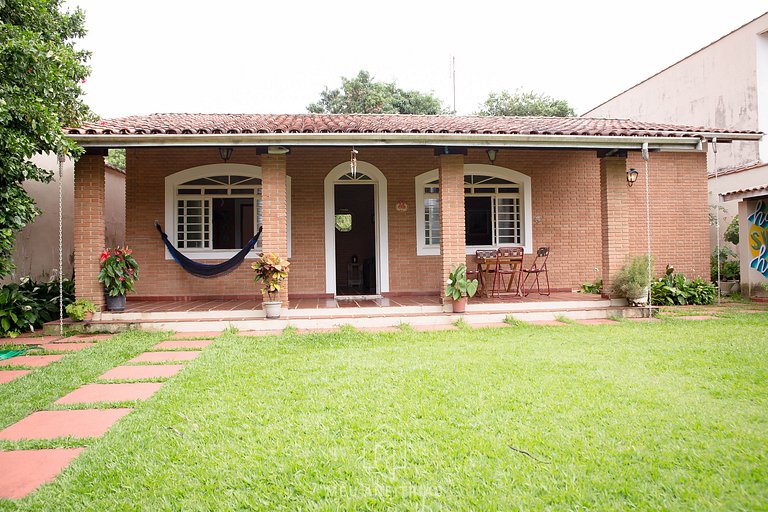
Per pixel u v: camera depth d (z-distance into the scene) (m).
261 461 3.01
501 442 3.22
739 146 14.20
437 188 10.68
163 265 10.02
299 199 10.25
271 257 7.88
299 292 10.18
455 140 7.75
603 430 3.40
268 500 2.59
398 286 10.45
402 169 10.48
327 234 10.26
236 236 10.32
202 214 10.26
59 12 7.90
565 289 11.00
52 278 10.32
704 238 11.73
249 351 6.17
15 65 6.00
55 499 2.64
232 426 3.60
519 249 9.66
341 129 7.96
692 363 5.20
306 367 5.24
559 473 2.79
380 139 7.62
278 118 10.59
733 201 13.14
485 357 5.59
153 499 2.63
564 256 11.03
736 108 14.33
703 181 11.77
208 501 2.59
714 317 8.59
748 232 11.27
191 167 10.10
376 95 24.53
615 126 9.92
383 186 10.44
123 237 12.71
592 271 11.12
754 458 2.93
